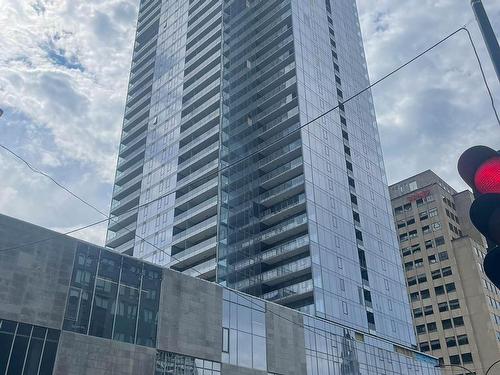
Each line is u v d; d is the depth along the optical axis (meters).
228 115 77.38
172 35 99.88
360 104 85.12
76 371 32.41
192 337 39.62
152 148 88.44
